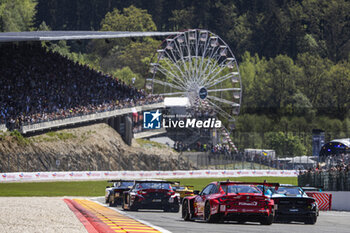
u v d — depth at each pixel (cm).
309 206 6181
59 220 5162
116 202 8856
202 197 5766
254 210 5472
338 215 8150
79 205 8700
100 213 6831
